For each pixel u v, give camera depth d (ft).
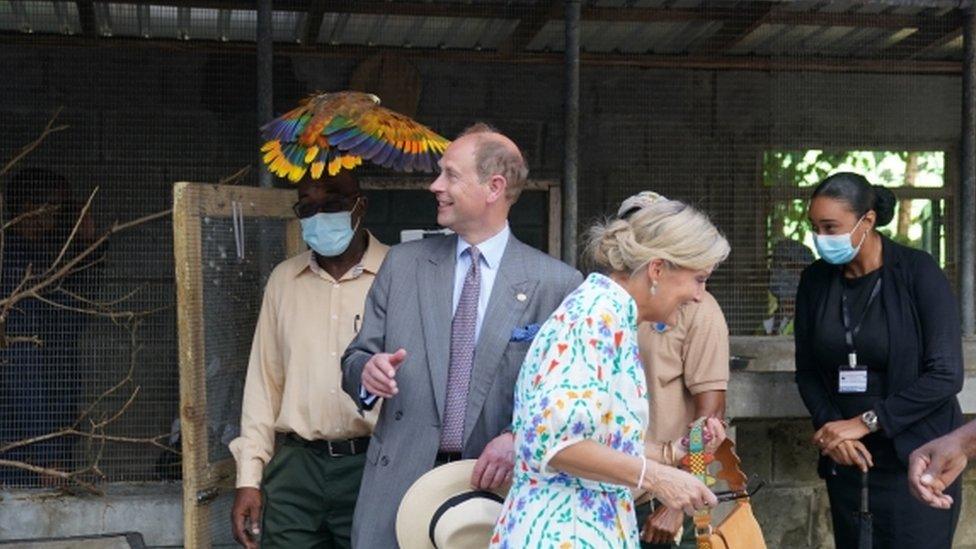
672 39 25.02
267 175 16.92
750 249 20.53
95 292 18.47
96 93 24.29
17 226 18.17
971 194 18.33
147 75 24.38
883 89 20.42
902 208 20.76
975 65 18.49
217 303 14.24
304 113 13.48
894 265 14.79
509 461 10.98
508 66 25.94
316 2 21.35
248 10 22.11
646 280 10.11
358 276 13.70
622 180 26.55
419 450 11.62
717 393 13.62
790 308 19.83
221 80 24.64
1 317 16.26
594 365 9.67
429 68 25.50
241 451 13.67
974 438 12.27
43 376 17.24
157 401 18.58
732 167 25.39
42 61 24.09
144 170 24.18
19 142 24.13
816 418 15.07
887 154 20.57
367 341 12.05
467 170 11.58
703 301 13.69
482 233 11.82
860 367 14.78
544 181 26.61
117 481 16.99
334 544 13.71
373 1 21.52
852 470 14.93
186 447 13.64
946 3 18.78
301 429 13.46
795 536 17.84
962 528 18.13
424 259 12.02
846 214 14.43
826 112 20.56
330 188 13.29
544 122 26.43
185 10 22.77
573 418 9.52
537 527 9.84
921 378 14.42
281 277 13.89
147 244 23.20
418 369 11.73
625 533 10.02
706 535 10.96
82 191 24.07
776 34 20.76
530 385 9.89
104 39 24.25
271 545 13.56
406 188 26.43
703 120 26.02
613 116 26.45
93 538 15.81
